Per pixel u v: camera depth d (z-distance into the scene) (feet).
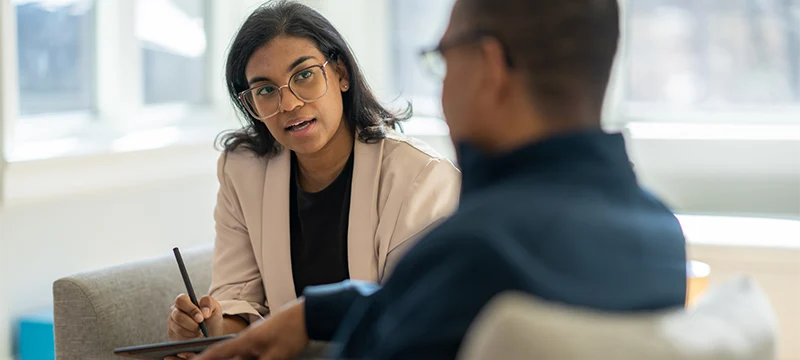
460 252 2.83
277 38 6.37
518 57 3.11
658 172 12.88
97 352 6.69
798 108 13.11
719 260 11.12
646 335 2.51
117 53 11.59
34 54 10.58
